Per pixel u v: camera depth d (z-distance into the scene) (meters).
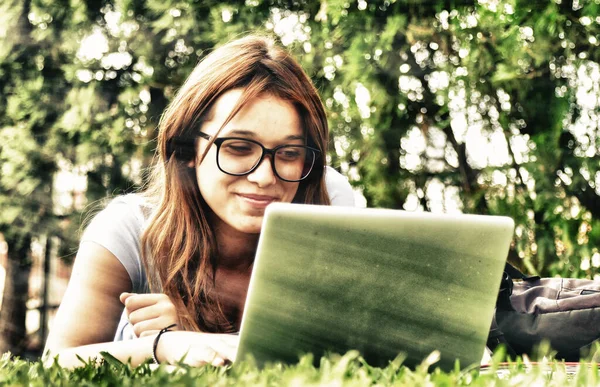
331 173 2.33
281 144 1.89
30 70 3.91
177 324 1.69
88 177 3.88
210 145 1.89
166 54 3.87
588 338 2.08
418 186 3.90
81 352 1.71
